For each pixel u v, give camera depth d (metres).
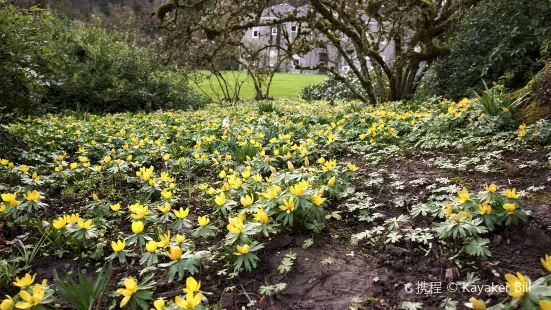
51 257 2.59
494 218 2.33
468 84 8.74
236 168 4.11
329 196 3.13
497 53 8.05
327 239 2.61
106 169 4.26
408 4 8.23
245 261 2.17
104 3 33.09
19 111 4.72
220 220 2.88
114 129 6.50
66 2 30.48
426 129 4.80
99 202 3.17
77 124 6.88
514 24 8.08
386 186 3.40
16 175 3.81
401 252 2.36
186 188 3.79
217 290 2.19
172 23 9.23
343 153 4.54
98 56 12.08
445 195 3.01
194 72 14.55
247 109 9.82
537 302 1.49
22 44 4.37
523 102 4.96
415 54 8.56
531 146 3.88
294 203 2.48
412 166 3.88
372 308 1.95
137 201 3.28
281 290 2.12
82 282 1.97
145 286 1.96
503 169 3.48
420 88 10.77
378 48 9.21
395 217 2.83
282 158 4.11
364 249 2.48
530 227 2.40
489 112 4.65
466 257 2.24
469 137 4.34
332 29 9.14
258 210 2.33
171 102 12.98
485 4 8.87
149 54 13.34
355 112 6.26
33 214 3.21
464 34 9.08
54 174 3.87
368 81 9.67
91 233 2.48
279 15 9.31
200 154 4.76
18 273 2.42
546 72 4.71
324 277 2.21
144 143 4.98
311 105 11.15
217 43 12.45
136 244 2.68
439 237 2.41
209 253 2.26
